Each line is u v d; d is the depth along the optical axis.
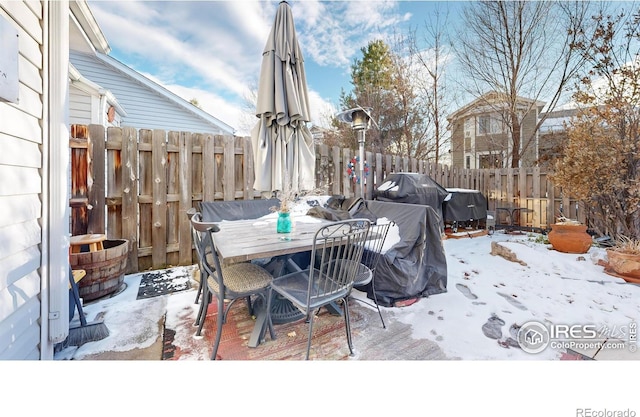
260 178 2.64
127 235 3.02
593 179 3.77
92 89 4.93
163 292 2.61
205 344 1.81
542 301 2.44
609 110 3.60
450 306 2.36
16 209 1.29
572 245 3.68
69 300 1.87
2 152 1.19
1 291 1.18
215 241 1.82
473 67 7.73
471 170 6.52
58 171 1.57
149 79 6.76
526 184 5.70
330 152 4.39
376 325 2.07
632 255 2.85
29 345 1.39
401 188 4.29
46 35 1.51
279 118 2.63
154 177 3.16
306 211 3.35
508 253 3.68
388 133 9.54
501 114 7.74
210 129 8.07
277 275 2.22
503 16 6.99
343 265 1.75
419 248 2.54
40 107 1.47
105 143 2.91
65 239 1.63
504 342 1.84
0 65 1.14
